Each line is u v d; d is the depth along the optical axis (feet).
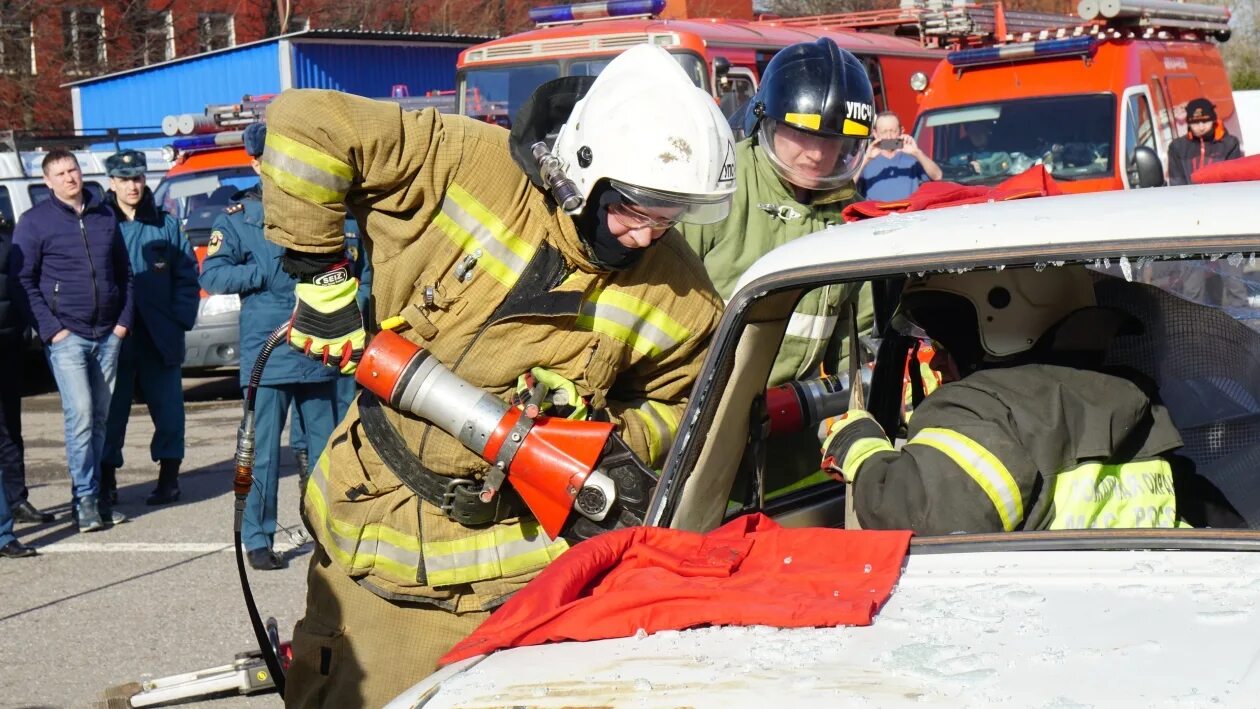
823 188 12.14
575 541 8.86
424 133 8.77
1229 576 6.31
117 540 22.38
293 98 8.67
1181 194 7.72
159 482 25.17
